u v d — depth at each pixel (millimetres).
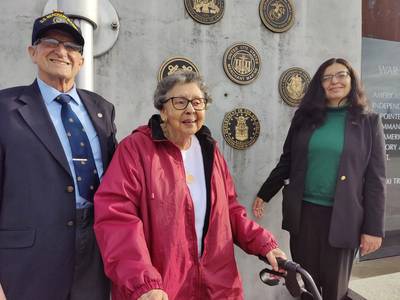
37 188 1249
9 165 1230
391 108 3340
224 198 1472
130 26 2127
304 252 2012
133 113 2158
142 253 1172
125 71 2129
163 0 2186
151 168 1319
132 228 1219
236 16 2365
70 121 1361
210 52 2309
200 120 1417
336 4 2658
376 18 3258
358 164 1867
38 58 1329
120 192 1253
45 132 1281
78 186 1334
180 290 1311
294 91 2535
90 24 1905
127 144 1359
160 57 2195
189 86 1382
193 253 1351
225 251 1426
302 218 2008
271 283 1456
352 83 1952
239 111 2400
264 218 2531
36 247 1247
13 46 1953
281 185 2248
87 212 1347
